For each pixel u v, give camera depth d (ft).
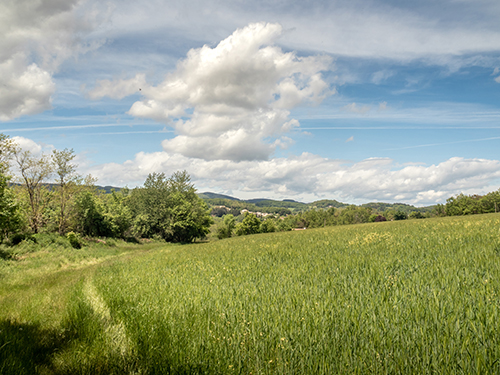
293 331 12.66
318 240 67.21
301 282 22.31
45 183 122.52
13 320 20.62
